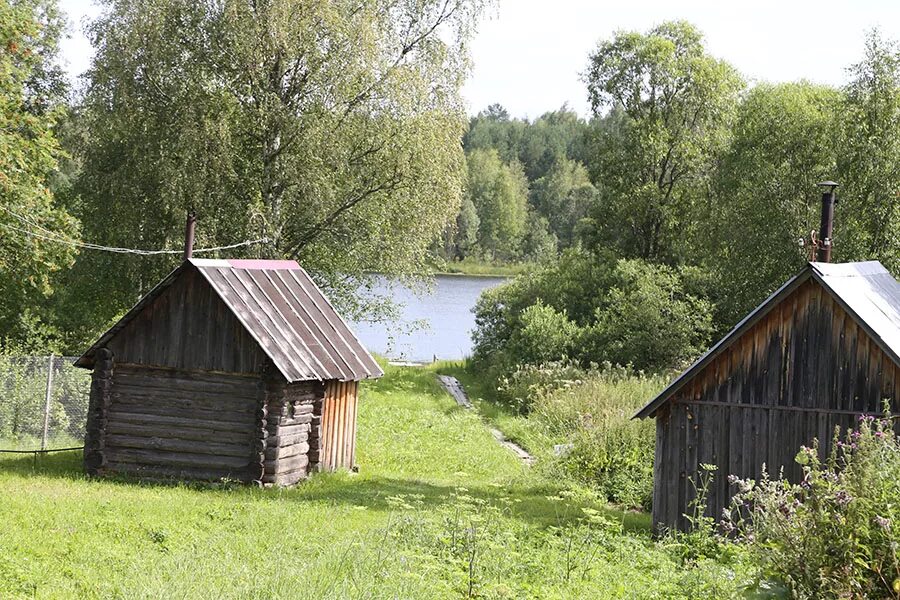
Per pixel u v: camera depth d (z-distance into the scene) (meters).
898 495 9.86
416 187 36.16
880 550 9.59
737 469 17.89
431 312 79.75
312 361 21.88
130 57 33.81
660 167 57.41
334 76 34.44
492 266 121.69
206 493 19.70
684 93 56.22
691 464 18.22
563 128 166.88
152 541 14.58
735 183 49.69
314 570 11.53
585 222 59.06
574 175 141.88
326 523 16.70
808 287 17.45
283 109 34.41
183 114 33.56
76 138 37.88
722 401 18.05
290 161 34.66
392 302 41.56
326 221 36.53
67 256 30.98
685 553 15.84
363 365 23.64
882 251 42.88
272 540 14.81
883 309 17.84
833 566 9.67
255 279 22.92
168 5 33.97
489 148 153.12
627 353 43.72
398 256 37.50
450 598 10.99
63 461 22.89
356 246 37.09
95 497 17.98
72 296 40.28
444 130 36.47
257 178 35.12
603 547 14.91
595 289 50.62
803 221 44.47
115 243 36.72
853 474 10.08
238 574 11.77
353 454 24.56
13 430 24.95
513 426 33.00
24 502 16.59
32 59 34.12
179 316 21.44
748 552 12.38
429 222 37.06
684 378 18.11
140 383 21.58
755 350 17.83
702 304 44.91
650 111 56.75
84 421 25.62
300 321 22.95
